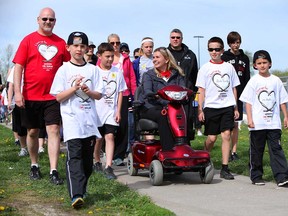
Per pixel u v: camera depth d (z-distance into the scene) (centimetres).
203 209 528
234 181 718
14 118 962
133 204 534
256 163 688
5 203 547
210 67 754
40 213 507
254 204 555
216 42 752
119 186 632
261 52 688
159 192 629
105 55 759
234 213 510
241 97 695
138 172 806
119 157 885
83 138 545
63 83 570
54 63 672
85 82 574
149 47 965
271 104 682
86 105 558
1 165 812
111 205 534
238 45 896
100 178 683
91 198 561
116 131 809
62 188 620
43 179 680
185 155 672
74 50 575
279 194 616
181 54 859
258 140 685
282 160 670
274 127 677
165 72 739
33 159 691
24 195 588
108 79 759
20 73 663
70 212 512
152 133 727
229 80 753
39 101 663
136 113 746
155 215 490
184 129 689
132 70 931
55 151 657
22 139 962
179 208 532
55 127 659
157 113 699
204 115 759
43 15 668
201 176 702
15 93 660
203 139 1291
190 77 868
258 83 686
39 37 673
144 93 726
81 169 534
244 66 905
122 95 809
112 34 917
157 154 681
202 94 759
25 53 666
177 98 683
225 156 745
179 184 691
